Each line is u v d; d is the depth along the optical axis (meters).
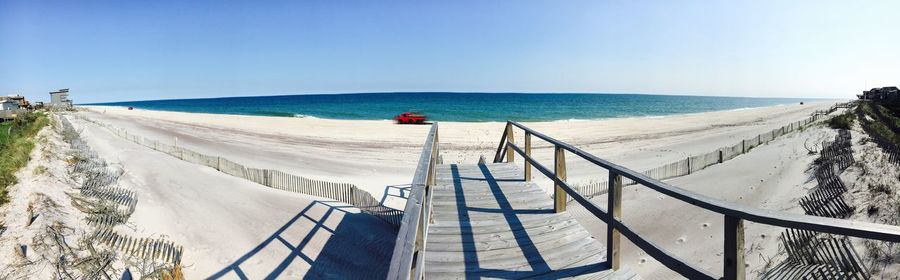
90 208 9.86
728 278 2.10
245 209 11.79
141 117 47.34
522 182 7.02
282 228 10.47
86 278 6.82
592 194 12.83
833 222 1.63
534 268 3.67
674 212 10.85
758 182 13.71
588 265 3.65
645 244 2.88
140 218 10.39
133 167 16.27
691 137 29.70
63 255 7.37
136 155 18.94
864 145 17.12
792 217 1.75
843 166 12.85
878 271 6.46
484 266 3.73
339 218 11.24
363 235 10.09
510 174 7.76
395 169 18.16
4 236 7.64
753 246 8.47
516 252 4.02
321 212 11.69
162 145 20.30
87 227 8.91
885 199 9.70
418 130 34.59
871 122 25.92
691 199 2.33
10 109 33.53
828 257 6.54
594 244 4.14
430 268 3.71
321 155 21.45
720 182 14.13
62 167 13.25
